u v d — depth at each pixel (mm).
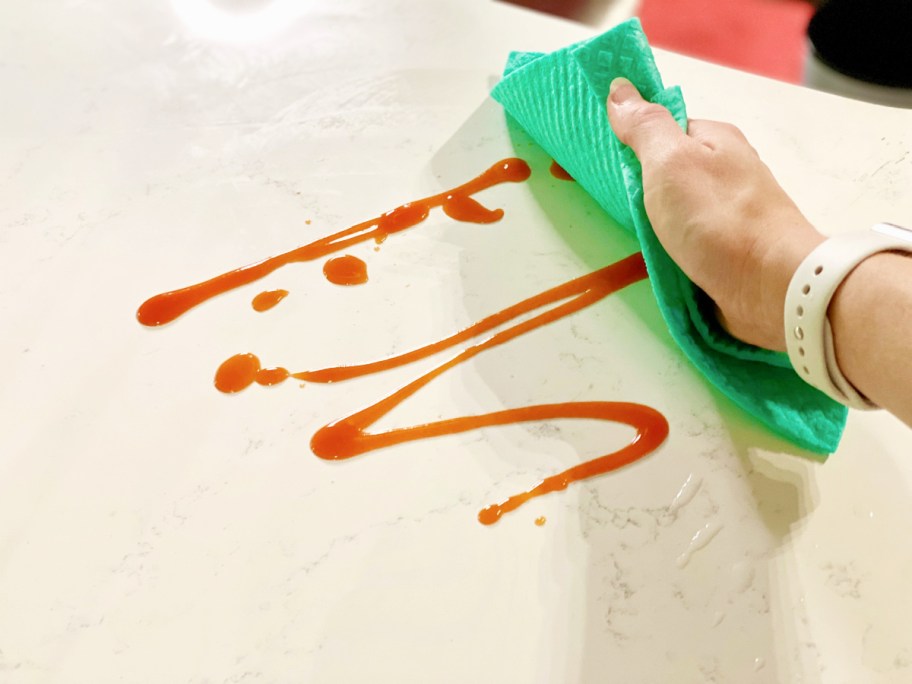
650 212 630
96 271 740
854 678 505
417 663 514
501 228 771
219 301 717
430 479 601
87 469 610
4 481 604
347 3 1009
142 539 574
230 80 920
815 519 573
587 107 705
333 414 640
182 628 533
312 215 783
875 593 538
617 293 719
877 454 604
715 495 587
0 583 555
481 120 872
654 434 623
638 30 685
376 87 906
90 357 678
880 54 896
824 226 738
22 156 842
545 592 543
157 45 965
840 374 494
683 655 516
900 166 790
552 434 625
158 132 865
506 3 1020
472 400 647
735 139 652
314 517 582
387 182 811
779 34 1022
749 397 609
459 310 706
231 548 567
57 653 524
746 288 568
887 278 458
